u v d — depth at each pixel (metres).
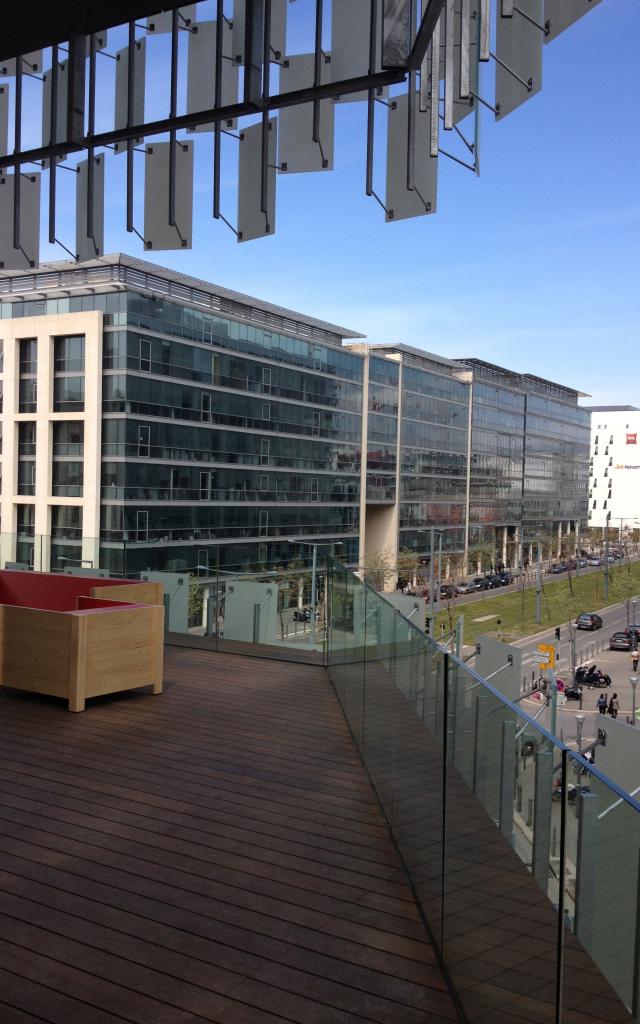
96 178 5.12
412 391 64.19
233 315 44.91
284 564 9.76
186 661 9.41
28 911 3.58
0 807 4.80
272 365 48.19
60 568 11.01
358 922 3.55
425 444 66.38
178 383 41.56
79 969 3.13
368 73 4.19
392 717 4.62
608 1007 1.71
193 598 10.55
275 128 4.67
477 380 74.94
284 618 9.75
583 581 70.44
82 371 39.31
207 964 3.19
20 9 4.31
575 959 1.90
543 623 51.66
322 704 7.50
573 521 99.12
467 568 70.38
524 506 85.81
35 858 4.13
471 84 3.65
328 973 3.14
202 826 4.59
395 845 4.39
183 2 4.32
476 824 2.78
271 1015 2.87
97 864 4.07
